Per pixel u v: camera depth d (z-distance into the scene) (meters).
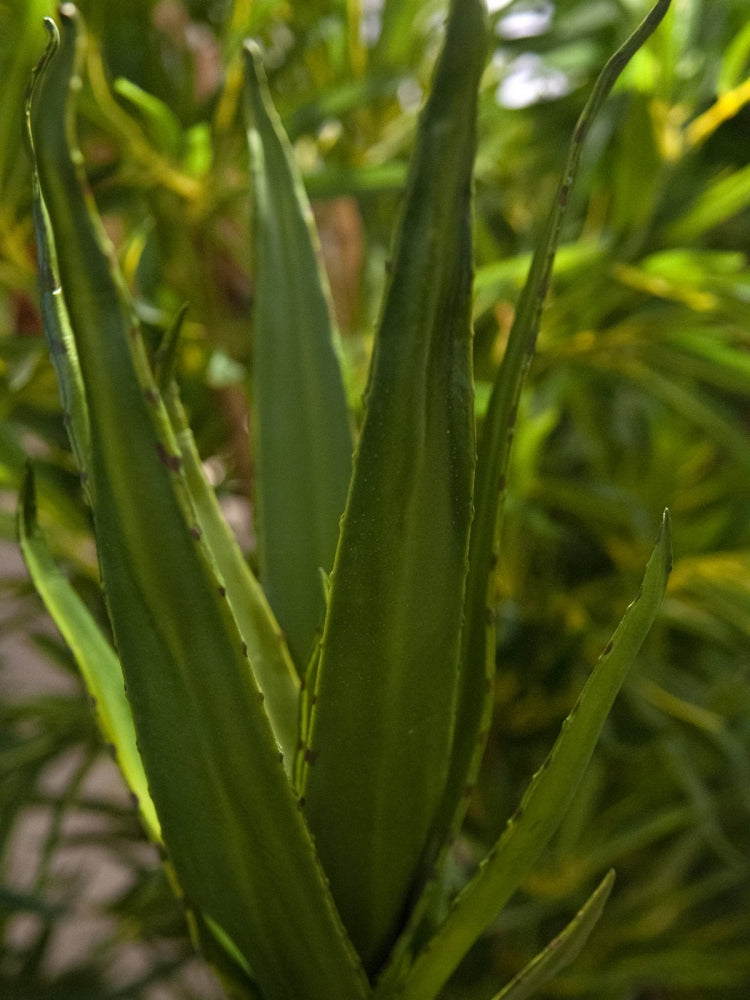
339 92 0.80
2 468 0.76
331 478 0.50
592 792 1.06
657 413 1.10
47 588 0.44
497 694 1.02
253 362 0.51
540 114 0.93
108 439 0.39
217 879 0.41
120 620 0.40
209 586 0.39
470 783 0.42
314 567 0.49
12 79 0.66
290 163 0.52
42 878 0.86
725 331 0.82
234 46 0.74
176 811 0.41
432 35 0.93
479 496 0.43
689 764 0.95
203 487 0.46
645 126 0.75
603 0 0.89
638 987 1.16
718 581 0.94
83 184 0.39
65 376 0.40
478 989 1.05
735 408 1.15
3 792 0.92
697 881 1.22
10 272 0.78
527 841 0.41
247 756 0.39
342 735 0.41
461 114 0.39
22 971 1.03
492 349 0.94
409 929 0.42
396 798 0.42
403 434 0.39
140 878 1.03
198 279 0.87
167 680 0.40
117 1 0.80
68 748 0.94
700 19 0.80
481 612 0.43
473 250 0.39
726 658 1.12
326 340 0.52
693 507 1.12
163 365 0.45
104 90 0.71
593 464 1.12
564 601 1.01
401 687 0.41
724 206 0.79
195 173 0.77
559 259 0.77
